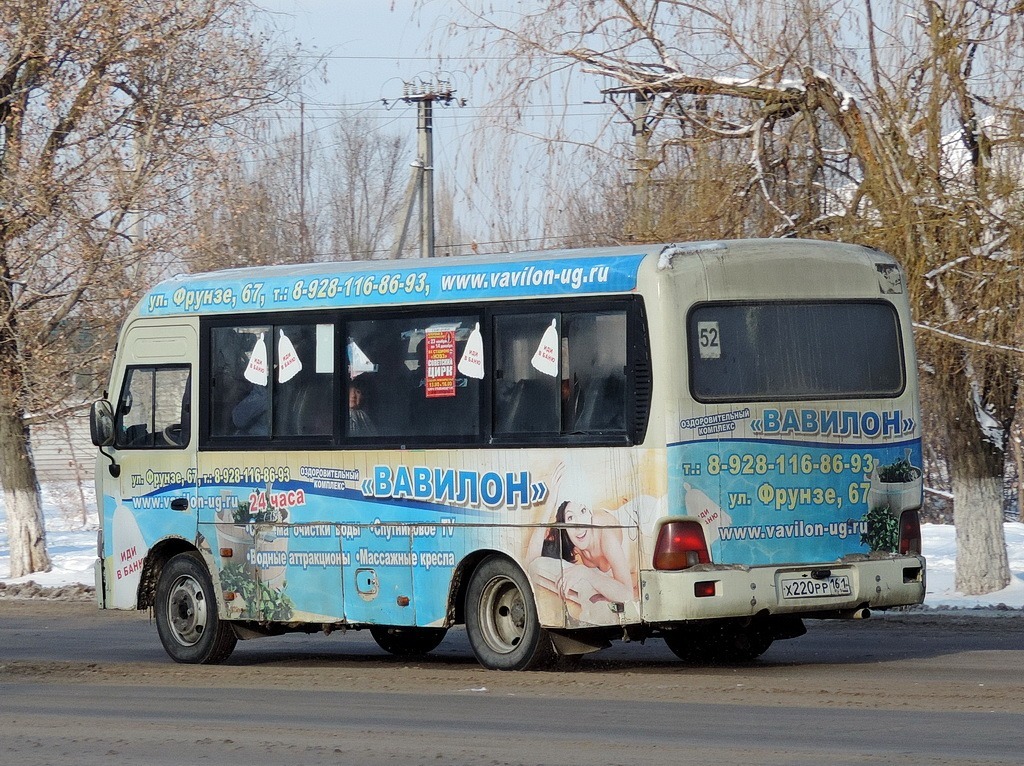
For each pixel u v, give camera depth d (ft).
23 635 75.25
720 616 48.08
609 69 80.64
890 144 74.43
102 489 63.36
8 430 113.60
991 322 72.38
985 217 71.92
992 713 40.96
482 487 52.31
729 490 48.93
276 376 58.13
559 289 50.83
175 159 112.57
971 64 74.74
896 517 52.21
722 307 49.44
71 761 37.52
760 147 77.61
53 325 111.14
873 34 76.43
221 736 40.70
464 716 43.04
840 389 51.44
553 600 50.49
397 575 54.39
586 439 49.90
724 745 36.68
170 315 61.52
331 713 44.57
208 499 59.72
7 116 110.83
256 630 60.23
